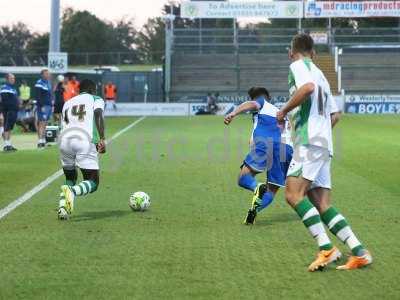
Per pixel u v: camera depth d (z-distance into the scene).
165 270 10.15
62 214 13.88
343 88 69.88
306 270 10.16
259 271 10.11
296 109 10.33
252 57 73.75
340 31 79.44
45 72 31.25
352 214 14.66
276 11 76.12
